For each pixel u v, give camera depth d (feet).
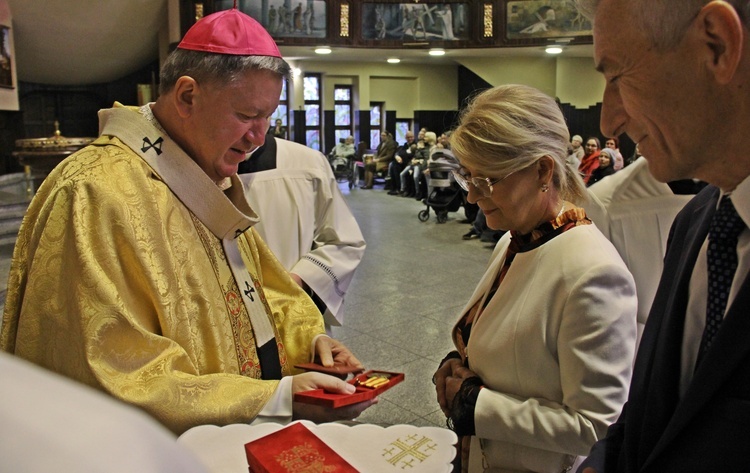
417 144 45.70
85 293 3.57
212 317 4.20
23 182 27.66
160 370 3.64
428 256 23.08
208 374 3.99
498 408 3.88
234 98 4.11
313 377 3.99
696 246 2.68
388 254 23.41
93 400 1.00
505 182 3.91
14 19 34.47
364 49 41.73
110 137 4.20
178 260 4.08
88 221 3.73
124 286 3.75
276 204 7.13
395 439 3.37
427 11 41.04
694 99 2.18
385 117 56.54
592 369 3.63
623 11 2.22
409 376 11.69
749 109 2.15
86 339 3.51
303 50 42.47
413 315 15.56
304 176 7.35
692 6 2.08
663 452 2.29
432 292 17.80
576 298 3.72
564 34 40.40
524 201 3.97
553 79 47.70
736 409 2.09
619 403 3.66
